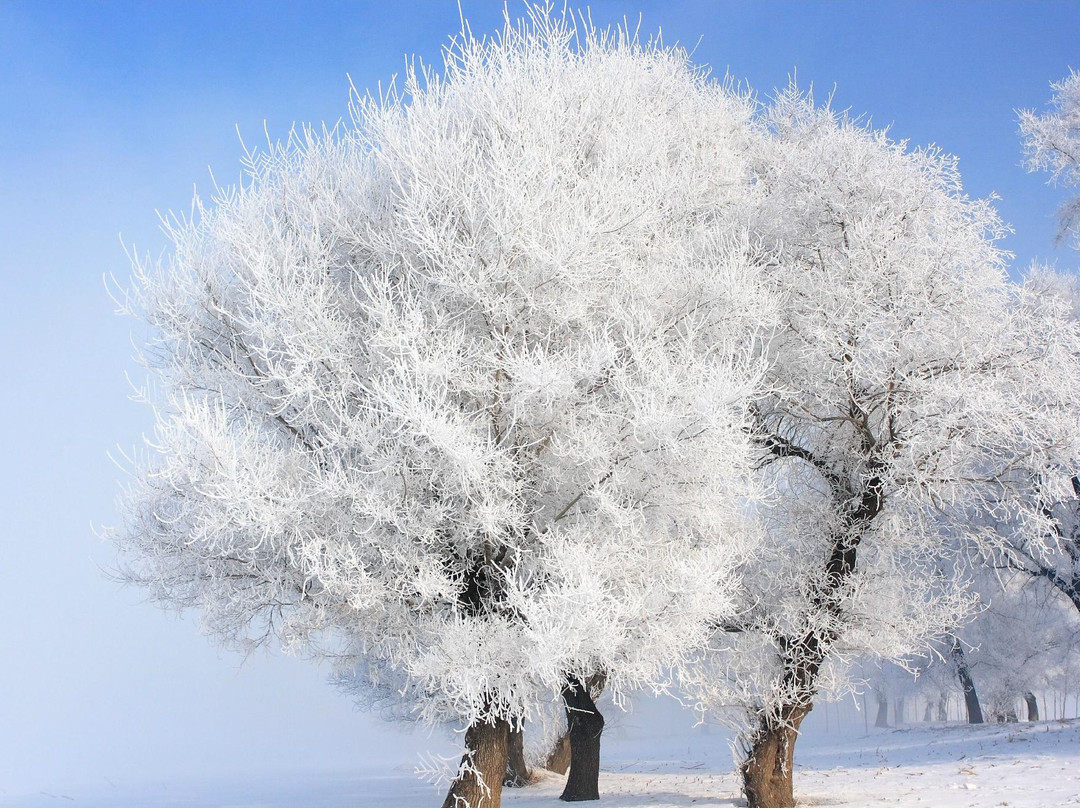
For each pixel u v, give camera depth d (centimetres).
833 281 1017
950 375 970
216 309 898
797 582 1070
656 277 945
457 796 872
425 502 825
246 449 771
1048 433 952
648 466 802
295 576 872
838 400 1030
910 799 1083
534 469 865
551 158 889
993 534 1097
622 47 1305
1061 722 2458
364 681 1827
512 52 1016
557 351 836
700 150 1295
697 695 1048
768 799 1058
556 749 2150
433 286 873
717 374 785
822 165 1097
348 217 956
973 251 1000
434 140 877
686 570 757
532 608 702
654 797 1371
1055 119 1599
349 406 845
